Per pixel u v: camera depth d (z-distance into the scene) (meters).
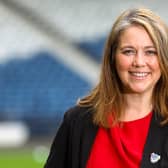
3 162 14.38
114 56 3.52
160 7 24.72
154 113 3.50
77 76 21.28
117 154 3.40
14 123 18.17
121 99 3.57
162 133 3.41
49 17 23.05
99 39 22.95
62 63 21.58
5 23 22.25
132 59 3.40
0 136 17.25
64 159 3.71
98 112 3.52
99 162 3.41
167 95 3.50
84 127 3.56
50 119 18.52
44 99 20.41
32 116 18.73
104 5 24.48
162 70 3.43
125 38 3.40
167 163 3.32
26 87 20.72
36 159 14.78
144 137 3.42
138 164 3.33
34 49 21.81
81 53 21.80
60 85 21.00
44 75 21.22
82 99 3.71
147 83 3.44
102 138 3.47
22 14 22.05
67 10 23.69
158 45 3.35
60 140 3.70
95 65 21.58
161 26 3.37
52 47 21.77
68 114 3.69
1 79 20.83
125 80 3.46
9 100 20.22
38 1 23.22
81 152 3.50
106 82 3.59
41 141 17.33
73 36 22.80
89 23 23.53
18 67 21.31
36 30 22.08
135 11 3.43
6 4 21.81
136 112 3.54
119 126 3.48
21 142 17.20
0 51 21.72
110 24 23.70
